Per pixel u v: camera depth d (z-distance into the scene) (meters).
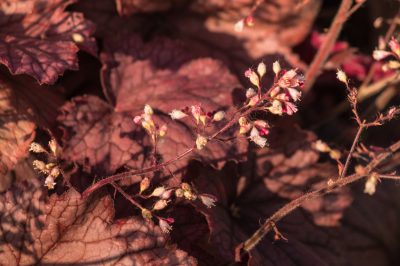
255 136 0.33
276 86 0.33
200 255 0.39
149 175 0.38
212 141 0.39
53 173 0.34
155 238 0.36
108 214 0.36
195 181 0.40
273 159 0.44
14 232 0.36
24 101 0.40
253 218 0.42
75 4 0.45
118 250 0.36
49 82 0.37
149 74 0.43
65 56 0.39
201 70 0.43
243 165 0.43
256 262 0.38
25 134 0.39
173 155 0.38
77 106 0.40
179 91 0.42
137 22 0.47
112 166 0.38
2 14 0.41
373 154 0.36
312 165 0.44
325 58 0.45
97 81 0.45
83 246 0.36
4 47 0.39
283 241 0.40
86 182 0.38
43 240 0.36
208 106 0.40
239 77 0.46
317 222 0.42
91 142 0.39
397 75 0.40
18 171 0.38
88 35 0.40
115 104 0.41
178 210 0.39
